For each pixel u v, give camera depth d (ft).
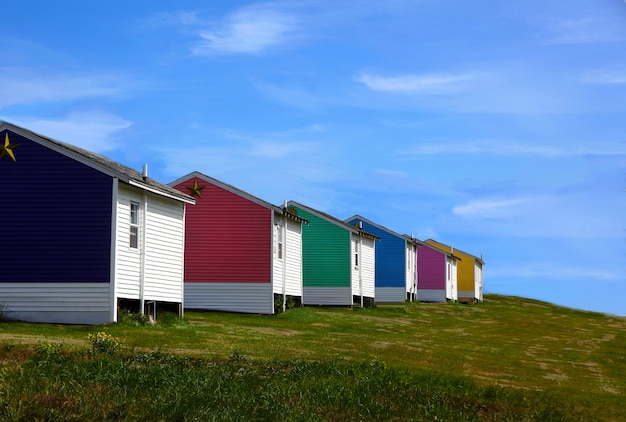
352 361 75.10
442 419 54.29
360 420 51.98
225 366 65.05
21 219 94.27
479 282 285.43
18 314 92.99
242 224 131.13
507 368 89.86
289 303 142.61
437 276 231.50
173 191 106.63
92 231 93.71
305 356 79.46
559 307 273.13
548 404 62.75
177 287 108.78
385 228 207.41
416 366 81.41
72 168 94.48
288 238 142.72
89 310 92.84
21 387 50.83
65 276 93.30
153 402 50.31
